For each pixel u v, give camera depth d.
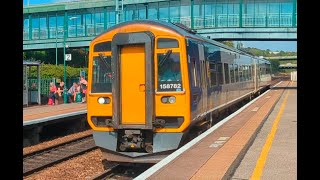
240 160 8.83
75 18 47.69
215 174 7.32
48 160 12.89
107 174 11.06
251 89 29.88
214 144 10.32
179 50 10.87
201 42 13.31
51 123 17.78
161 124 10.86
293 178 7.33
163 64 10.91
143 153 10.96
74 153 13.66
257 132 12.62
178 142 10.84
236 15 44.62
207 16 45.31
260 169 8.01
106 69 11.34
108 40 11.34
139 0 47.97
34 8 54.28
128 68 10.93
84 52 67.75
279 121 15.54
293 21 43.78
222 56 17.45
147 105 10.66
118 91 10.95
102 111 11.32
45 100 31.58
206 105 13.52
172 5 46.78
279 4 43.91
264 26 44.09
